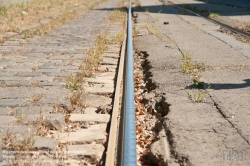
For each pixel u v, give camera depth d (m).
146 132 4.44
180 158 3.56
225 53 8.70
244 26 14.40
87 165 3.58
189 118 4.53
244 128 4.18
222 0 32.16
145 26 14.44
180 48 9.53
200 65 7.37
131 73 6.15
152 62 7.91
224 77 6.45
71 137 4.11
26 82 6.25
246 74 6.65
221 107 4.86
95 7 26.62
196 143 3.84
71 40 10.88
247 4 26.19
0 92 5.70
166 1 32.41
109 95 5.75
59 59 8.20
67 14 19.28
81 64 7.58
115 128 4.26
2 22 14.72
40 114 4.66
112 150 3.73
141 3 30.28
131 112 4.43
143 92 6.14
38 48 9.52
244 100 5.15
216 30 13.41
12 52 9.01
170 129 4.21
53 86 6.05
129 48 8.35
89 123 4.54
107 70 7.36
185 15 19.53
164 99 5.34
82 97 5.49
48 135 4.17
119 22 15.85
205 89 5.73
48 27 13.90
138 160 3.76
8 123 4.46
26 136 3.99
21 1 25.25
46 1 27.55
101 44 9.86
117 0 35.94
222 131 4.12
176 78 6.46
